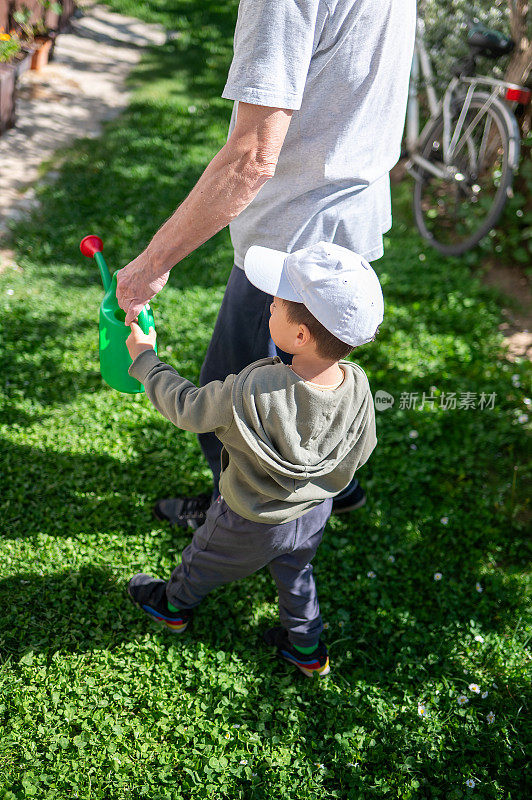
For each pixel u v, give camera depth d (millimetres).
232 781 2318
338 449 1979
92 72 8133
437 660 2781
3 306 4398
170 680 2588
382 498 3500
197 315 4648
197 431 1955
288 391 1821
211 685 2596
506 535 3379
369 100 2008
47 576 2867
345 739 2471
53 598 2783
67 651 2623
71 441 3539
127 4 10320
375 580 3088
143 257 1953
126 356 2260
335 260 1777
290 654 2666
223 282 5055
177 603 2646
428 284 5180
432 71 6191
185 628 2781
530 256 5438
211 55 9219
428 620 2961
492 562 3234
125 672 2596
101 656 2633
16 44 7188
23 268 4863
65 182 5930
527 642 2885
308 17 1680
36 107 7078
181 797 2250
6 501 3164
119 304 2074
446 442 3883
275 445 1879
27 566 2889
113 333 2223
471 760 2459
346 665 2762
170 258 1913
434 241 5633
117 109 7441
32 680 2504
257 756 2400
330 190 2127
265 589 3002
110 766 2314
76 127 6910
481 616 2992
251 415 1836
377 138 2133
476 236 5293
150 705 2498
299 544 2254
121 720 2445
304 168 2074
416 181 5746
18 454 3404
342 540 3236
